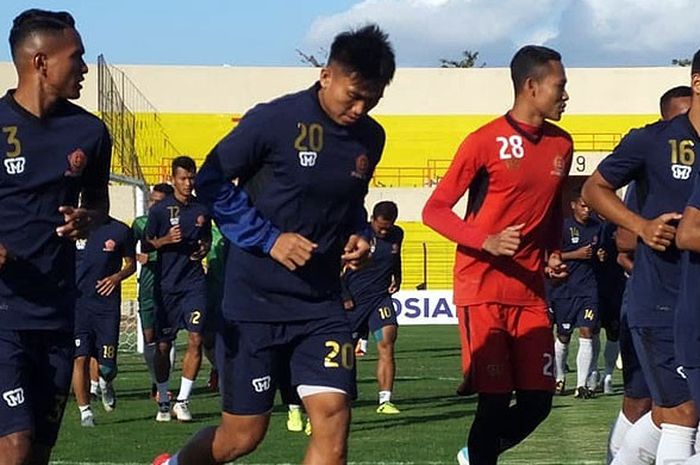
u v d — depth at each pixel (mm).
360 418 14086
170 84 52531
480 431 8695
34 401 6660
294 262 6516
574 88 53125
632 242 8688
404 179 52188
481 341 8508
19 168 6359
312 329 6742
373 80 6402
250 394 6809
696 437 7215
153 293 14117
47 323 6520
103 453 11445
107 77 37750
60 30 6402
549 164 8531
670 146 7066
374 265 14391
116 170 38906
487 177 8531
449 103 53000
